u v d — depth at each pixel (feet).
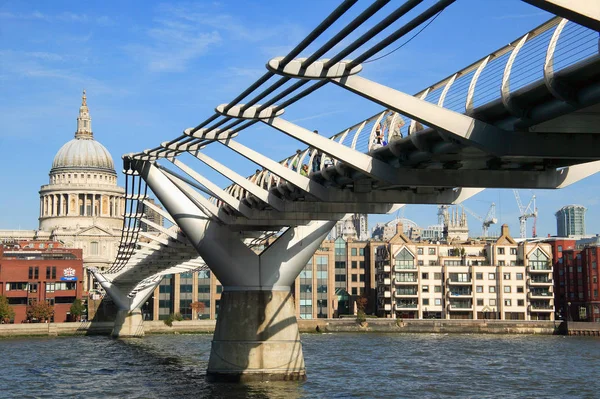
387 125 126.82
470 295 545.85
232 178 167.12
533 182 129.08
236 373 186.60
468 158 118.42
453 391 193.67
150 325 517.55
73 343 403.75
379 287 568.00
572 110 86.63
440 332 512.63
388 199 154.20
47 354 319.68
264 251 189.26
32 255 595.06
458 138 96.78
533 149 97.71
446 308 546.67
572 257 562.66
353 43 79.61
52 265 547.08
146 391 190.39
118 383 210.18
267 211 183.01
